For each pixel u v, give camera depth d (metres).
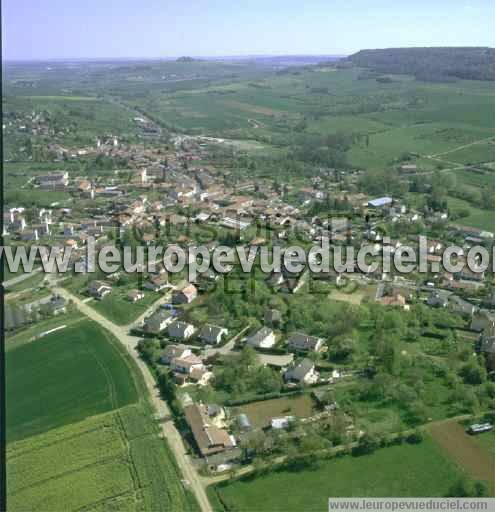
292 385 126.44
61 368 140.25
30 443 112.00
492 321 150.62
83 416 120.94
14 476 102.88
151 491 97.56
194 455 106.25
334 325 147.38
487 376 128.12
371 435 106.19
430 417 114.12
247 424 112.62
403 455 103.62
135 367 139.00
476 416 113.88
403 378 127.38
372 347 139.75
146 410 121.19
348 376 130.12
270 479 99.06
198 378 130.12
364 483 97.38
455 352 133.62
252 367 133.00
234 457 104.81
